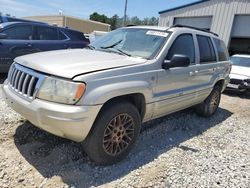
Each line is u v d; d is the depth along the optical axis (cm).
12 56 689
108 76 288
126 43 398
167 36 390
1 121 396
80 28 2822
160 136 425
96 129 285
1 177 269
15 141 343
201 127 500
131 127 326
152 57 356
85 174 291
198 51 460
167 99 379
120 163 322
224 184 303
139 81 320
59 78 268
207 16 1745
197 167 335
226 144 427
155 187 283
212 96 548
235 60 1027
